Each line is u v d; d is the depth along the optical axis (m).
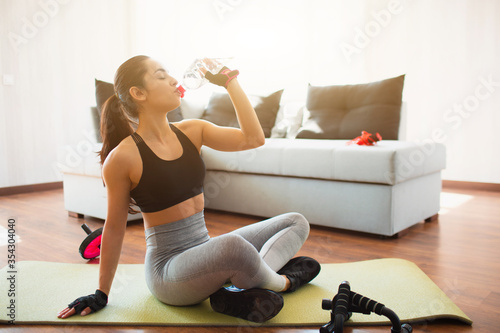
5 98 3.86
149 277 1.40
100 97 3.03
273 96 3.51
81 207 2.89
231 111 3.49
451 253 2.04
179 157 1.35
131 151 1.27
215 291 1.31
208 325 1.29
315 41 4.27
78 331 1.27
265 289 1.24
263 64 4.55
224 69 1.35
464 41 3.74
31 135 4.06
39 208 3.28
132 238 2.35
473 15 3.68
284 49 4.43
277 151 2.64
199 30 4.82
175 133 1.39
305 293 1.52
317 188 2.54
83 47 4.45
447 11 3.78
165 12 4.93
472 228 2.52
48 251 2.14
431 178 2.66
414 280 1.62
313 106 3.37
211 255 1.22
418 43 3.92
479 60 3.70
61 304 1.45
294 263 1.58
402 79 3.09
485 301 1.47
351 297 1.20
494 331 1.26
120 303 1.45
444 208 3.10
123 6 4.80
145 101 1.28
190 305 1.42
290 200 2.65
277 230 1.58
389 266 1.80
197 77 1.41
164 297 1.38
